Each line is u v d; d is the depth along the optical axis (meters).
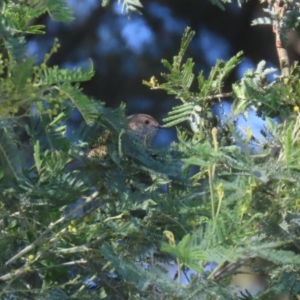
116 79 18.22
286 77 8.72
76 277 7.29
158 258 7.44
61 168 6.98
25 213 7.20
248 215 6.44
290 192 6.54
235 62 8.91
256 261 7.12
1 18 6.52
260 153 7.25
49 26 18.27
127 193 7.03
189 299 5.92
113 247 7.14
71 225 7.10
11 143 6.52
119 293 7.30
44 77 5.77
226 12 18.59
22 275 7.29
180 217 6.88
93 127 7.09
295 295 7.23
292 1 9.01
